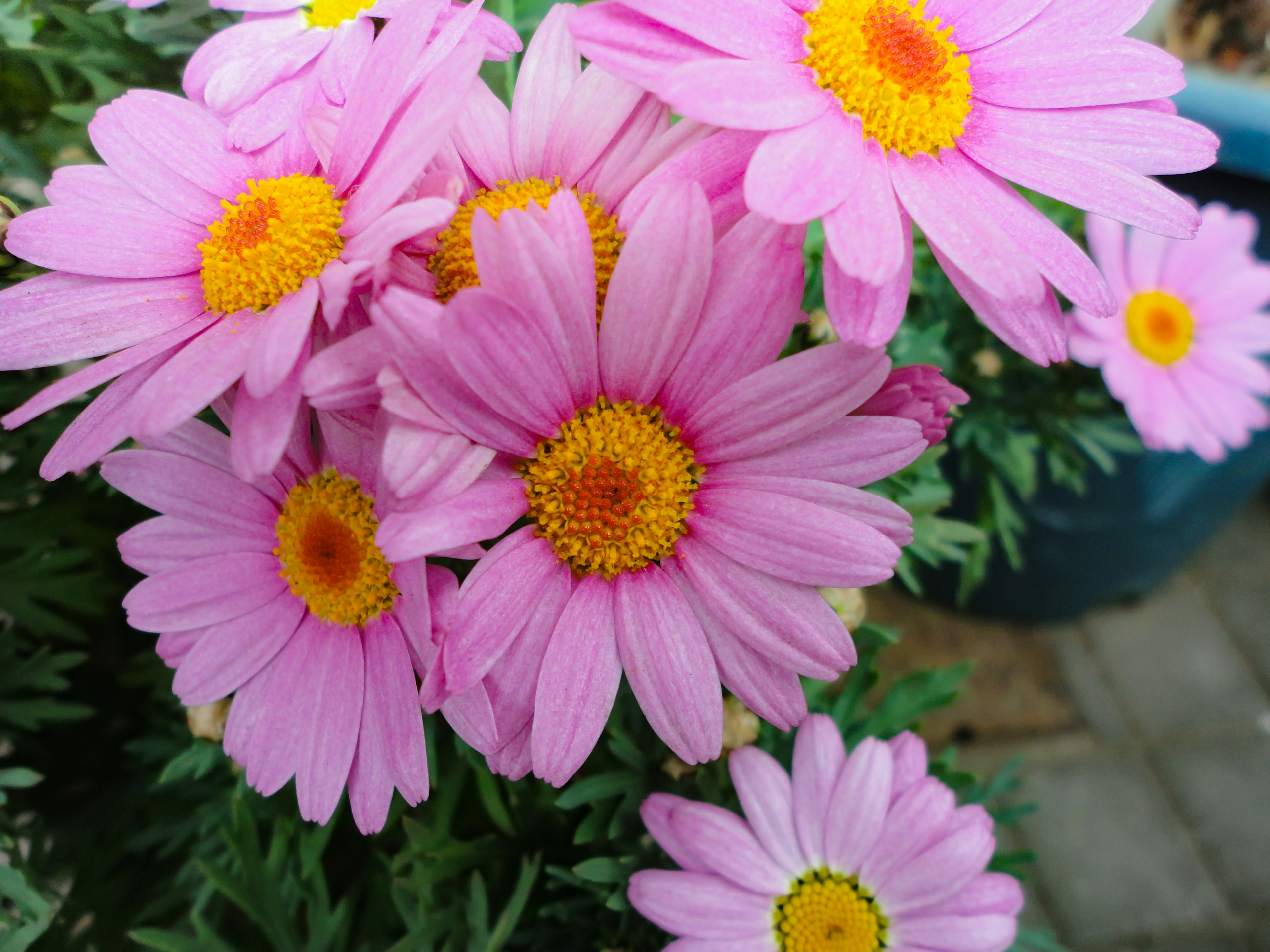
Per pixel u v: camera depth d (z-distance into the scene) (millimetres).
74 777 224
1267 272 239
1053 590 322
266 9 139
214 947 168
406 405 101
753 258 107
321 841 168
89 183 124
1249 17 292
